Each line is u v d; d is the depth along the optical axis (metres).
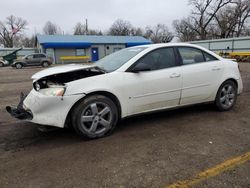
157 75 4.36
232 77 5.32
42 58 28.02
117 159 3.31
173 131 4.29
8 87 10.56
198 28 53.25
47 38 41.12
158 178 2.85
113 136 4.11
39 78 3.95
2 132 4.41
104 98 3.94
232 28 50.59
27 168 3.14
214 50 34.09
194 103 4.97
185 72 4.66
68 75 4.28
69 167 3.13
